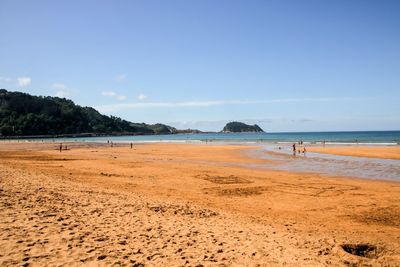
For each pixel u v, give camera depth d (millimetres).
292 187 19219
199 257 7305
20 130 173250
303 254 8086
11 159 33375
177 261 6965
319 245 9023
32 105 199125
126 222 9727
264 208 14391
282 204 15188
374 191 18109
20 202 10828
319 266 7355
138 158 37656
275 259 7570
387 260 8359
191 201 15188
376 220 12695
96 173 23531
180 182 20625
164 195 16391
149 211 11570
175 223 10133
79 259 6605
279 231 10383
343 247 9062
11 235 7582
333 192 17844
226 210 13641
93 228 8766
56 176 19969
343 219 12820
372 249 9180
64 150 54875
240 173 24766
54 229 8320
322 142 76688
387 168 27516
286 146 61625
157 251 7480
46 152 48500
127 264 6586
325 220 12617
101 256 6848
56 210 10305
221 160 35500
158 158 37844
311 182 20859
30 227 8281
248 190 18344
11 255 6504
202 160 35500
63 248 7109
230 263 7113
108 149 57812
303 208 14477
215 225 10398
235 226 10500
